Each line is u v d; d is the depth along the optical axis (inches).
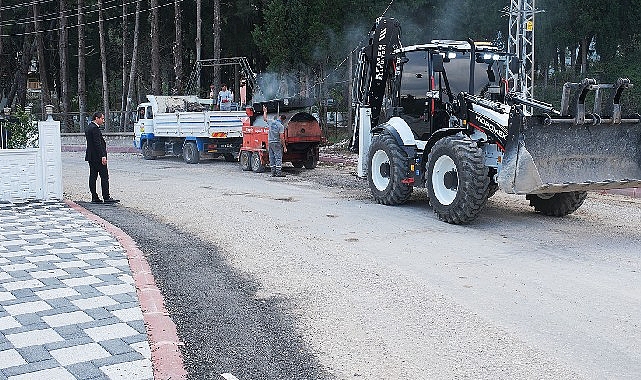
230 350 217.2
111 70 1843.0
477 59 466.3
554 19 1186.0
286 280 297.3
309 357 212.1
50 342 212.1
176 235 392.2
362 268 315.9
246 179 674.8
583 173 400.8
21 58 1727.4
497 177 414.6
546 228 414.9
